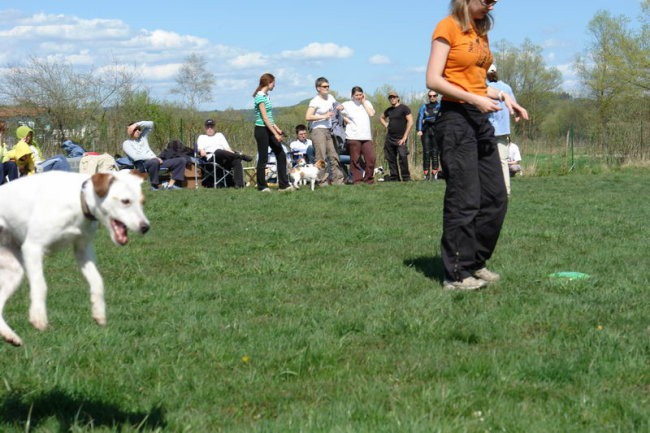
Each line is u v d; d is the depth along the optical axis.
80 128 28.73
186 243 9.70
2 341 5.16
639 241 9.54
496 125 13.86
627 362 4.65
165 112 30.70
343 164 19.84
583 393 4.17
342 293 6.89
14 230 4.29
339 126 18.00
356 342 5.29
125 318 5.98
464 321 5.72
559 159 26.16
